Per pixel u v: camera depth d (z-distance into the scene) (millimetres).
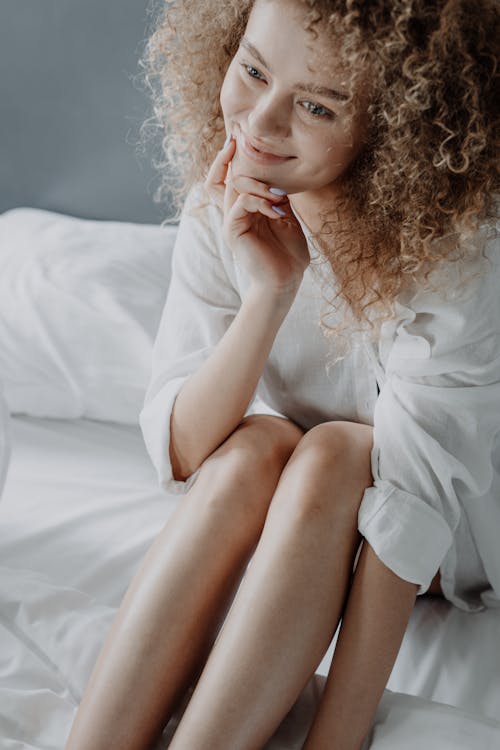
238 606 958
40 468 1481
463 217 967
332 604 976
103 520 1347
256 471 1039
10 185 2107
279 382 1210
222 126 1166
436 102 931
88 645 1108
